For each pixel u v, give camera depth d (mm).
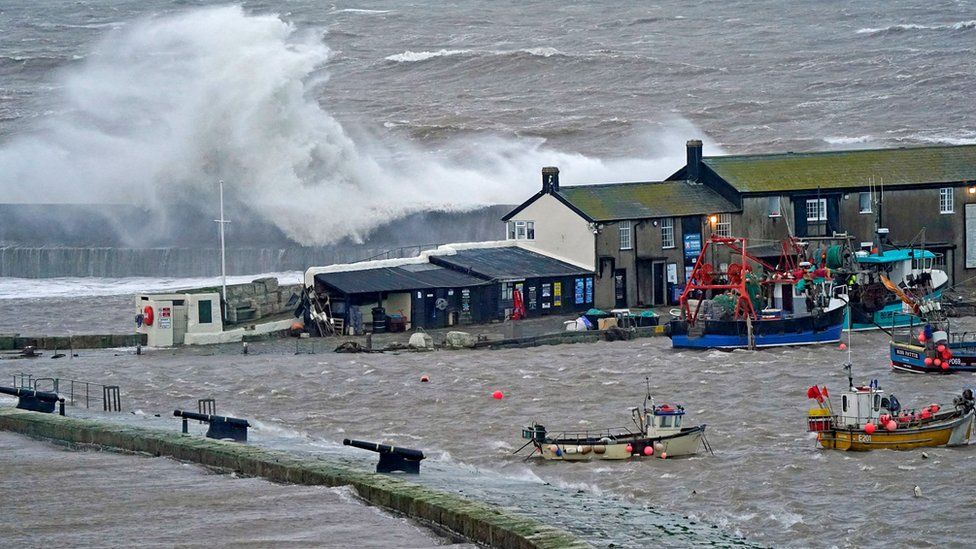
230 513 122438
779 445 182750
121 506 124938
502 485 153000
